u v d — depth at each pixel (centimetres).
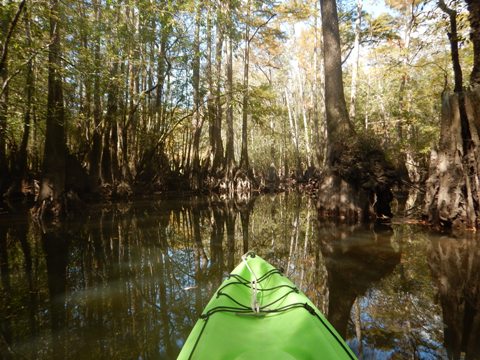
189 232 950
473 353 310
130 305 443
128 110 1927
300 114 4106
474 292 446
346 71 2997
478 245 664
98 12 1440
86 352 332
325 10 1108
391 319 380
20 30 952
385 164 1014
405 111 1778
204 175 2416
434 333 350
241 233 930
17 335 369
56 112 1134
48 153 1144
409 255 622
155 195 2097
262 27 2628
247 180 2364
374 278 513
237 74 3462
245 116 2442
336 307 416
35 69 1193
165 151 2411
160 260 657
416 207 1145
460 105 769
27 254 706
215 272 579
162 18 1531
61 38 1148
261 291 354
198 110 2170
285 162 3391
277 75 3316
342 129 1066
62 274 574
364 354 314
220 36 2069
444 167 797
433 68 1650
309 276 532
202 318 290
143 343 347
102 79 1273
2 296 480
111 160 1786
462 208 773
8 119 978
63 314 418
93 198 1647
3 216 1205
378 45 2212
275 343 245
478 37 759
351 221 1005
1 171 1538
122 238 864
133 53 1622
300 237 834
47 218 1132
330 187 1067
